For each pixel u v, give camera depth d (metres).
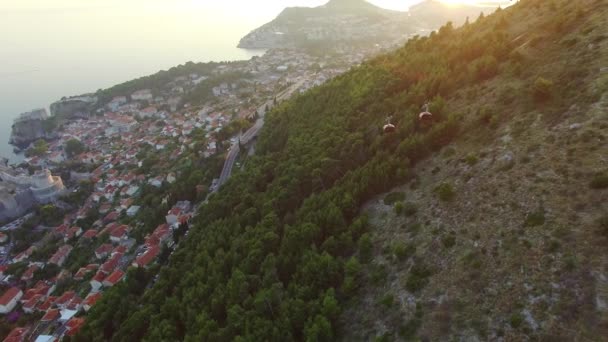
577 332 35.88
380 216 63.94
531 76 65.62
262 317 53.94
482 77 76.12
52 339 86.81
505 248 45.72
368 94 103.88
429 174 64.50
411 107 81.62
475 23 108.88
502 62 75.81
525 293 40.78
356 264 55.53
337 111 108.69
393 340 44.91
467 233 50.56
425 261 51.12
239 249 72.88
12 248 146.25
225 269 70.19
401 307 47.66
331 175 82.81
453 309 43.97
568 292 38.53
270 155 114.31
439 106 74.50
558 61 63.72
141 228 130.50
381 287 52.06
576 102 54.12
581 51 61.19
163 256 101.50
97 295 96.81
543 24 75.94
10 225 164.88
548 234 43.56
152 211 140.00
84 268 116.44
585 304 37.03
